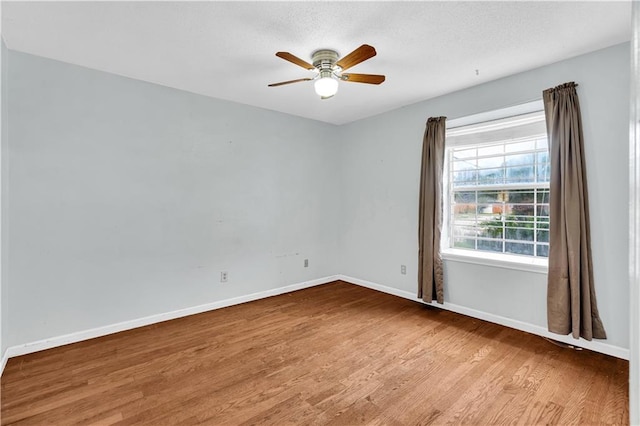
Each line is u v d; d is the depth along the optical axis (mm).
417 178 3893
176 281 3420
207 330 3109
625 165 2439
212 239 3674
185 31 2281
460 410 1967
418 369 2412
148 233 3229
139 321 3182
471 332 3045
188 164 3479
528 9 2037
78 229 2848
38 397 2076
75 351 2676
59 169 2750
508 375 2320
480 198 3643
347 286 4648
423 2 1969
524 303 3047
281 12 2062
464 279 3496
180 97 3410
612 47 2484
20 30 2268
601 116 2539
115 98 3014
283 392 2143
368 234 4527
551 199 2742
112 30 2270
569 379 2260
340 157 4941
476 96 3295
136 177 3146
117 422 1864
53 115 2717
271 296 4191
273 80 3156
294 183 4422
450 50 2559
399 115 4062
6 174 2482
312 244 4660
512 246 3391
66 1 1944
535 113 3141
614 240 2504
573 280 2607
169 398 2078
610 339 2549
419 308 3717
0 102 2344
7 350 2535
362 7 2014
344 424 1856
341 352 2678
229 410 1970
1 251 2383
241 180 3900
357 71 2945
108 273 3008
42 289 2693
